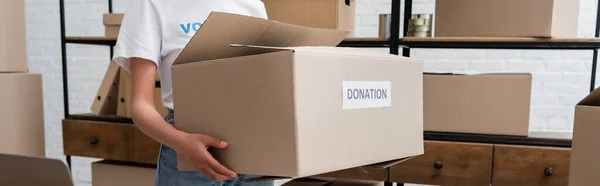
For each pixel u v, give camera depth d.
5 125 1.98
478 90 1.68
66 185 0.47
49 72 3.02
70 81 2.97
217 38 0.73
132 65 0.88
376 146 0.79
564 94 2.30
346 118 0.72
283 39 0.82
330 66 0.69
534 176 1.64
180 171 0.97
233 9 0.99
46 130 3.08
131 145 1.99
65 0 2.90
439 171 1.72
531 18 1.56
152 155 1.96
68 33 2.92
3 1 1.97
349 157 0.73
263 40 0.80
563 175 1.61
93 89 2.94
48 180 0.48
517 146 1.64
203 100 0.75
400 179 1.75
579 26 2.22
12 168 0.49
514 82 1.64
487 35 1.63
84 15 2.87
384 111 0.80
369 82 0.77
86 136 2.08
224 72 0.71
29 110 2.08
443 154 1.71
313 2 1.75
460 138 1.71
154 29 0.90
